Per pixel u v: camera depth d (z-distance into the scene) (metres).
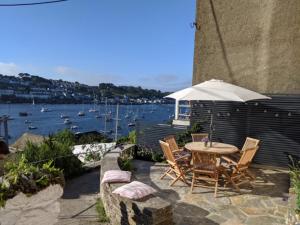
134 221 4.60
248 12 9.10
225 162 7.86
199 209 5.84
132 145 10.42
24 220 2.71
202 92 7.15
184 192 6.84
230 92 7.13
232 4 9.37
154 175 8.31
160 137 10.84
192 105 10.34
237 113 9.43
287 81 8.61
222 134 9.74
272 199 6.41
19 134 62.34
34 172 3.08
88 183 7.78
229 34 9.48
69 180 8.05
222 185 7.34
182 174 7.33
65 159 8.12
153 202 4.57
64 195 6.81
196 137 9.23
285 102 8.63
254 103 9.10
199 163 6.98
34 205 2.83
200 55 10.08
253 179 7.77
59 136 12.85
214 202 6.23
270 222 5.25
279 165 8.81
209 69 9.94
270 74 8.84
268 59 8.84
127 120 91.50
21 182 2.85
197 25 10.04
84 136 15.02
